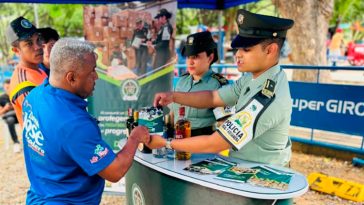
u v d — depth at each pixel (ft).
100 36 10.92
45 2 12.82
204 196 5.35
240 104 6.07
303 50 20.39
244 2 15.11
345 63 57.82
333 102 15.16
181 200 5.72
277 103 5.26
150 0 10.66
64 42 4.76
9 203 11.66
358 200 11.40
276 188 4.92
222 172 5.56
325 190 12.18
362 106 14.24
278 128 5.65
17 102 7.51
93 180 5.10
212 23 60.23
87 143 4.57
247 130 5.20
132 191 7.33
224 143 5.28
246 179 5.24
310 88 15.87
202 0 16.01
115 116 11.27
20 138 20.27
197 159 6.32
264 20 5.27
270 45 5.41
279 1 20.40
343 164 15.25
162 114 6.77
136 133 5.65
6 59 51.65
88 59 4.79
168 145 5.89
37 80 7.78
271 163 6.01
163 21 10.81
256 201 4.88
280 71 5.72
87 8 10.73
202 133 8.11
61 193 4.85
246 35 5.41
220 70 25.72
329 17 20.40
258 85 5.72
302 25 20.01
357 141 16.93
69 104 4.68
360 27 74.02
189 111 8.16
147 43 10.93
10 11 61.46
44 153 4.79
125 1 13.03
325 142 16.48
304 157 16.39
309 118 16.11
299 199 11.77
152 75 11.11
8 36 7.81
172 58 11.04
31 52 7.75
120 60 11.03
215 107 7.42
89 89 5.00
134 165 6.96
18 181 13.67
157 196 6.28
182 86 8.91
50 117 4.62
